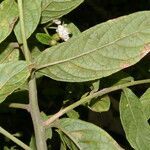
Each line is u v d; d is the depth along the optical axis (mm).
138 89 500
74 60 372
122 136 621
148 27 361
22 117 552
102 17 647
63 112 380
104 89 391
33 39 424
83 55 370
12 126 550
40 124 375
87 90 434
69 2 406
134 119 392
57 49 370
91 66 370
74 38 367
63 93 531
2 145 544
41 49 427
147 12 360
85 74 371
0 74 340
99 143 374
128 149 561
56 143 495
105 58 368
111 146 372
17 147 543
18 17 383
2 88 345
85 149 376
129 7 675
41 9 400
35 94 376
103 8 661
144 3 670
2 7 380
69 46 369
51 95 542
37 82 444
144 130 388
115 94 536
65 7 408
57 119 382
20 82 345
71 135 380
